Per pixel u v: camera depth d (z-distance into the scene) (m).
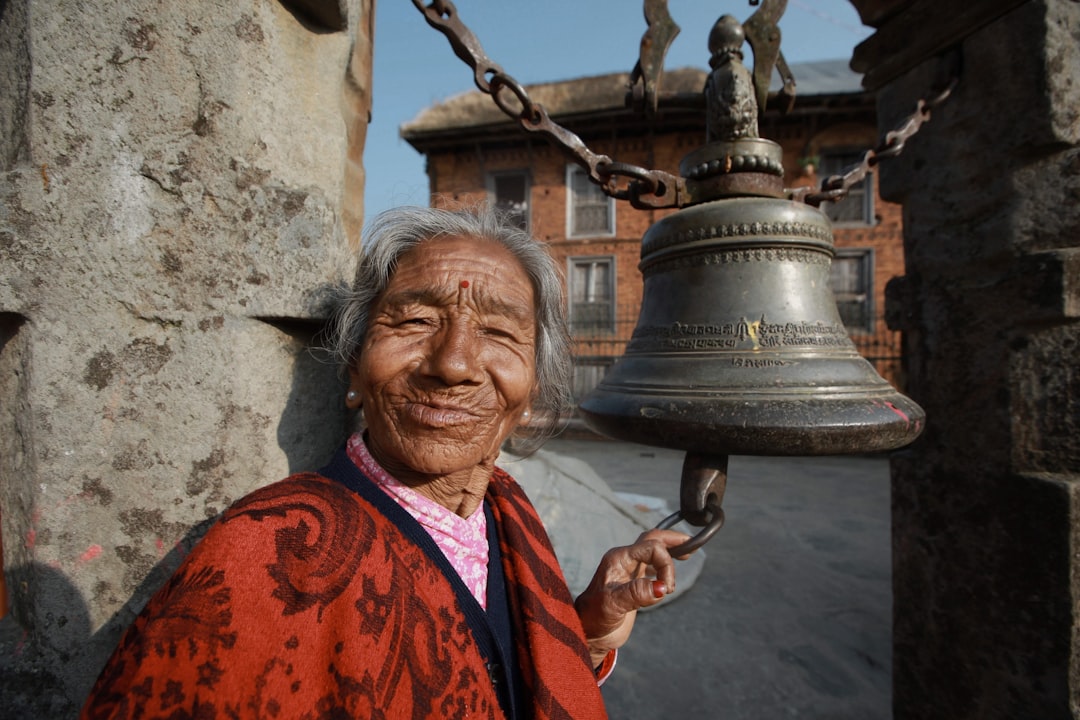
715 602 3.18
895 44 1.72
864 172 1.27
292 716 0.54
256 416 0.89
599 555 3.38
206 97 0.85
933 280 1.68
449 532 0.79
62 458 0.78
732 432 0.88
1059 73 1.35
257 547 0.59
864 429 0.88
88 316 0.79
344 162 1.06
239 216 0.87
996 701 1.49
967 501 1.58
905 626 1.79
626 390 1.06
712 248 1.08
